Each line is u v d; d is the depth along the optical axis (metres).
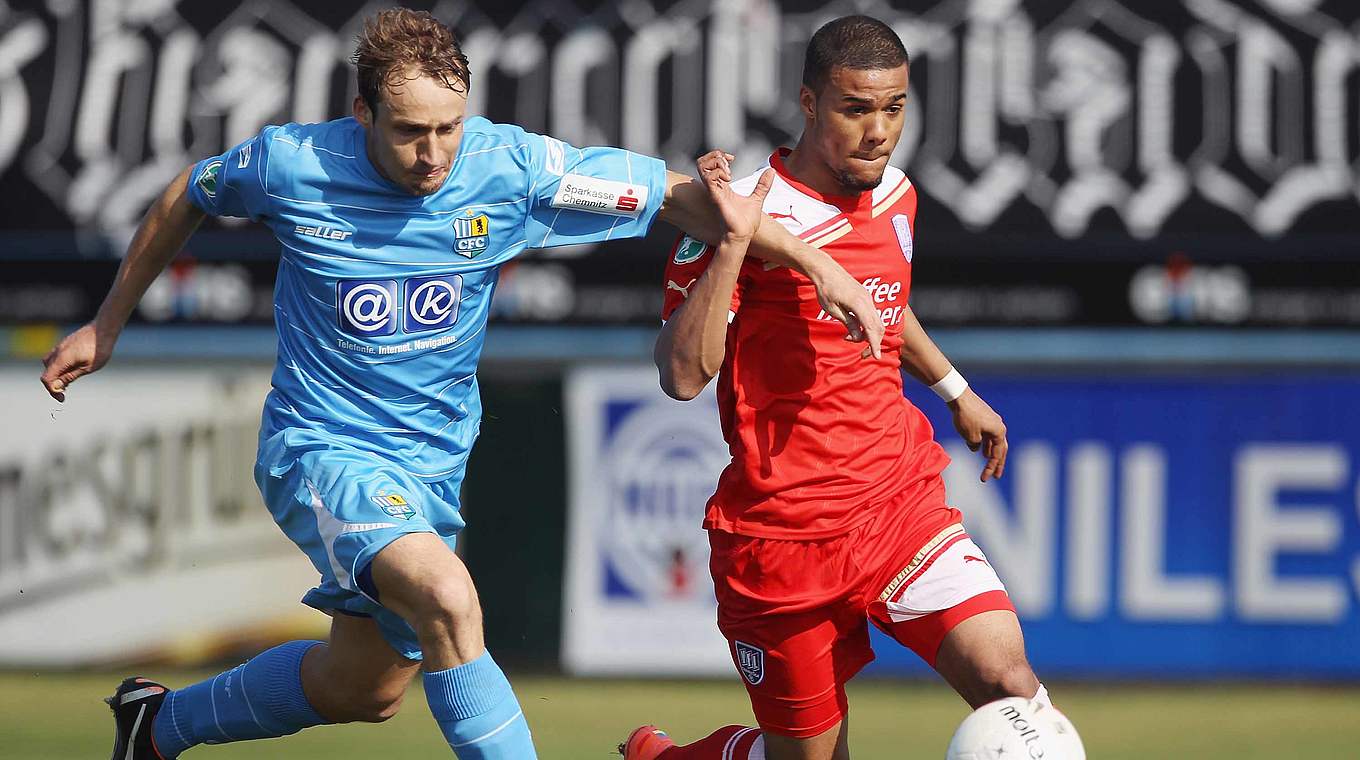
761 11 30.75
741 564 14.27
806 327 13.87
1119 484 29.03
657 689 28.72
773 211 14.01
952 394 15.99
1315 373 29.08
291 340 14.09
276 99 31.17
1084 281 29.42
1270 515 28.88
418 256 13.67
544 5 30.98
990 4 30.52
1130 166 29.86
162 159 31.00
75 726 24.88
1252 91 29.95
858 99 13.30
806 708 14.55
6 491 29.73
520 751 12.94
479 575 29.56
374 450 14.02
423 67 12.67
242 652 29.66
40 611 29.62
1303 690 28.56
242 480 29.80
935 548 14.00
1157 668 28.75
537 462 29.61
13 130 31.02
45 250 30.50
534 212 14.05
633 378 29.58
